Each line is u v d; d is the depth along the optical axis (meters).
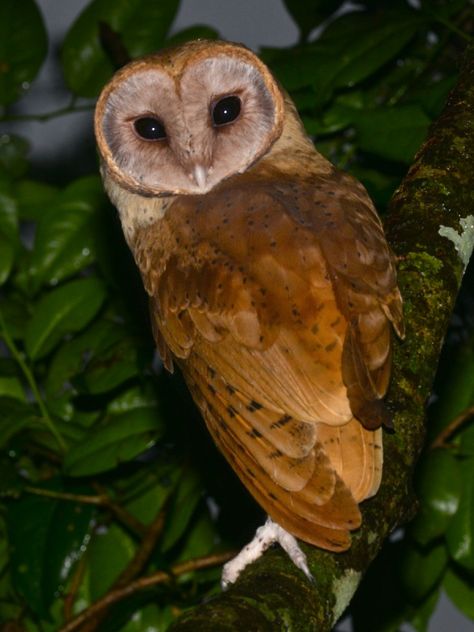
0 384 8.84
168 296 6.59
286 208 6.35
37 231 9.17
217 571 8.68
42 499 8.28
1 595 9.12
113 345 8.52
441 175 7.01
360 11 10.02
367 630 8.94
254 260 6.17
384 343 5.84
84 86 10.10
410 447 6.04
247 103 7.23
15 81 10.19
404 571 8.49
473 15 9.91
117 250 9.14
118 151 7.44
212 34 10.13
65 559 8.04
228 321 6.12
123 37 10.12
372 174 9.27
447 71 9.77
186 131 7.17
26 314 9.15
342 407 5.62
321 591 5.37
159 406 8.41
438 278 6.60
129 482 8.73
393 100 9.70
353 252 6.06
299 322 5.86
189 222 6.68
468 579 8.80
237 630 4.91
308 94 8.39
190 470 8.57
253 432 5.84
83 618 8.27
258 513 9.09
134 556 8.46
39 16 10.17
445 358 8.91
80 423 8.80
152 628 8.76
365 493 5.50
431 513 7.80
